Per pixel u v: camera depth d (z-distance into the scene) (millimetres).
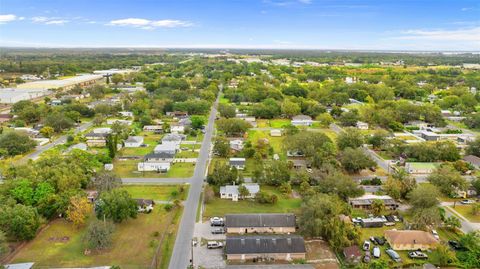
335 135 169250
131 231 82250
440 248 72000
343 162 120312
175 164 128625
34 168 102688
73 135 163875
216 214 91312
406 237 76938
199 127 178000
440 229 85312
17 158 129000
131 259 71750
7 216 75312
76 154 116938
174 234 81312
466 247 74750
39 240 78250
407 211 94250
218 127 174375
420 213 84875
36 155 135375
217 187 105000
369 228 85500
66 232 81750
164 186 109062
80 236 80188
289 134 159375
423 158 130750
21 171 101312
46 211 84875
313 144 131500
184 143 155375
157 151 136125
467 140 151375
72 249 75062
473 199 102000
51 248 75312
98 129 168000
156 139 162625
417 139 160875
